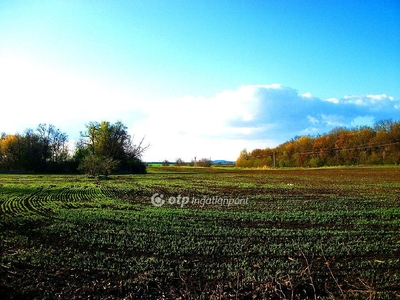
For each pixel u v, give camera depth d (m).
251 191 32.91
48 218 17.98
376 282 9.26
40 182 44.31
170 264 10.48
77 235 14.05
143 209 21.27
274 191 32.91
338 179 49.62
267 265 10.44
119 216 18.53
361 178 50.81
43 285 8.80
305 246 12.53
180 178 55.50
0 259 9.75
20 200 25.73
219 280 9.25
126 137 76.62
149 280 9.12
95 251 11.87
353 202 24.75
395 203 24.23
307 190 33.66
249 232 14.78
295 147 106.44
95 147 73.19
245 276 9.48
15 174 67.94
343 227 16.14
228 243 12.97
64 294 8.30
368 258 11.34
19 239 13.44
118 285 8.85
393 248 12.49
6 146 73.69
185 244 12.77
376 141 86.50
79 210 20.80
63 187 36.84
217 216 18.64
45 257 11.07
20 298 8.09
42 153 74.94
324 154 97.12
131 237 13.82
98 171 53.59
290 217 18.44
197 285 8.91
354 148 90.50
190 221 17.20
